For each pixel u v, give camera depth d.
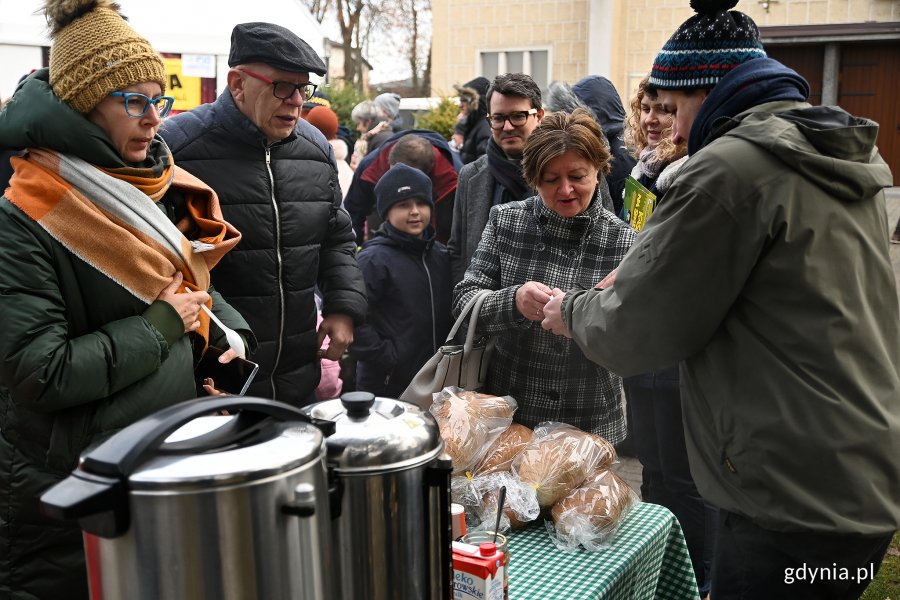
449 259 3.56
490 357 2.59
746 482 1.73
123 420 1.85
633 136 3.38
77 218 1.81
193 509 1.06
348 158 7.37
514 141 3.38
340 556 1.28
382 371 3.31
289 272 2.67
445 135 9.74
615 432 2.64
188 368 1.99
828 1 11.55
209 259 2.10
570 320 2.02
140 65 1.87
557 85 4.09
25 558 1.88
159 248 1.94
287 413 1.22
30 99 1.82
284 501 1.10
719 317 1.75
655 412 2.94
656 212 1.80
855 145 1.74
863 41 11.72
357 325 2.96
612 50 11.90
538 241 2.58
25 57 6.07
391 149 5.00
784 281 1.69
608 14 11.78
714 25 1.90
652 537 2.04
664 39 11.83
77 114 1.82
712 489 1.81
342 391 4.02
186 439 1.16
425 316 3.35
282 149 2.66
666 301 1.75
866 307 1.73
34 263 1.77
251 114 2.55
